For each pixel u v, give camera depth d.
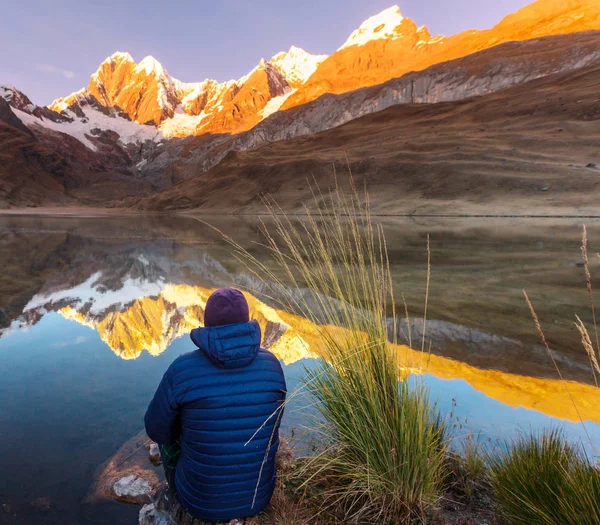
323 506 1.79
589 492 1.34
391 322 5.45
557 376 3.56
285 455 2.23
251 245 18.23
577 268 10.22
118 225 41.81
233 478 1.53
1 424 2.87
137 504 2.02
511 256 12.61
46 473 2.28
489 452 2.13
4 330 5.47
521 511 1.52
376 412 1.77
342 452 1.96
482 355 4.13
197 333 1.49
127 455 2.47
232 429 1.49
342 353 1.93
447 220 37.25
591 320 5.62
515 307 6.39
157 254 15.12
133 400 3.25
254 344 1.52
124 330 5.46
